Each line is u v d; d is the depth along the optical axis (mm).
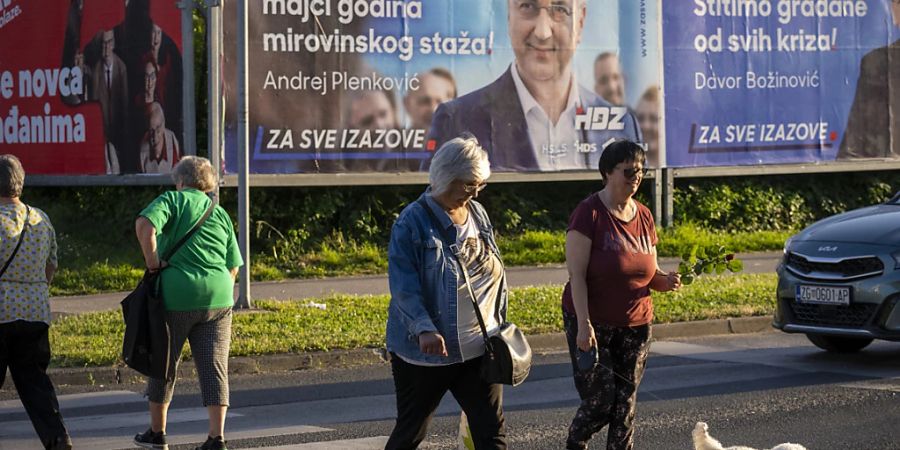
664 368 35250
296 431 26828
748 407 29172
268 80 56750
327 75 57906
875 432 26141
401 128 59562
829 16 70688
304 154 57594
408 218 17609
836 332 34469
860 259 34188
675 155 66500
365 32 58625
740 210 70250
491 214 64375
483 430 17719
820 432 26203
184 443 25797
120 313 42625
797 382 32594
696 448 16797
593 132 63969
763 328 43438
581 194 67562
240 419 28422
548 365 36469
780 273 36250
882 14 72188
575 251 19891
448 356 17391
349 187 61469
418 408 17859
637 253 20062
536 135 62656
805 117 70312
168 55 56125
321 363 36500
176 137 56062
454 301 17391
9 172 23281
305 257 58031
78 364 34469
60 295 49906
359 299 46406
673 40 66062
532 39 62188
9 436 26594
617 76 64438
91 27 58625
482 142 61469
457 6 60500
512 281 53031
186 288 23172
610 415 20250
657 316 42469
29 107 60938
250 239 58375
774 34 69125
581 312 19781
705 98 67250
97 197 60438
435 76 60188
